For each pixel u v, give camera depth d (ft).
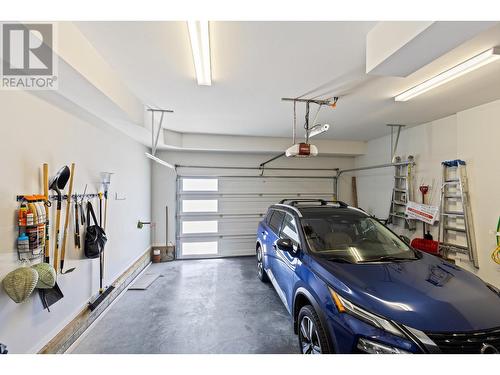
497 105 10.22
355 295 5.26
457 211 11.96
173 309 10.29
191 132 17.13
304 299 7.16
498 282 10.19
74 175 8.23
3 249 5.33
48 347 6.64
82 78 5.92
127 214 13.53
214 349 7.50
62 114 7.51
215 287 12.91
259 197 20.97
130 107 9.38
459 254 11.80
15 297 5.20
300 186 21.70
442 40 4.55
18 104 5.78
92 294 9.45
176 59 6.97
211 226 20.06
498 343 4.44
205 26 5.15
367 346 4.66
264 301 11.09
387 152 17.76
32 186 6.21
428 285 5.60
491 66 7.31
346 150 20.04
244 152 20.06
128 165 13.64
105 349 7.53
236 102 10.72
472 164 11.22
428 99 10.21
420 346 4.32
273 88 9.14
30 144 6.15
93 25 5.39
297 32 5.67
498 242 9.93
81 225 8.66
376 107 11.33
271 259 10.70
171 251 19.36
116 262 11.99
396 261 6.91
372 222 9.09
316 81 8.49
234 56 6.79
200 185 19.97
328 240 7.97
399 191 16.05
